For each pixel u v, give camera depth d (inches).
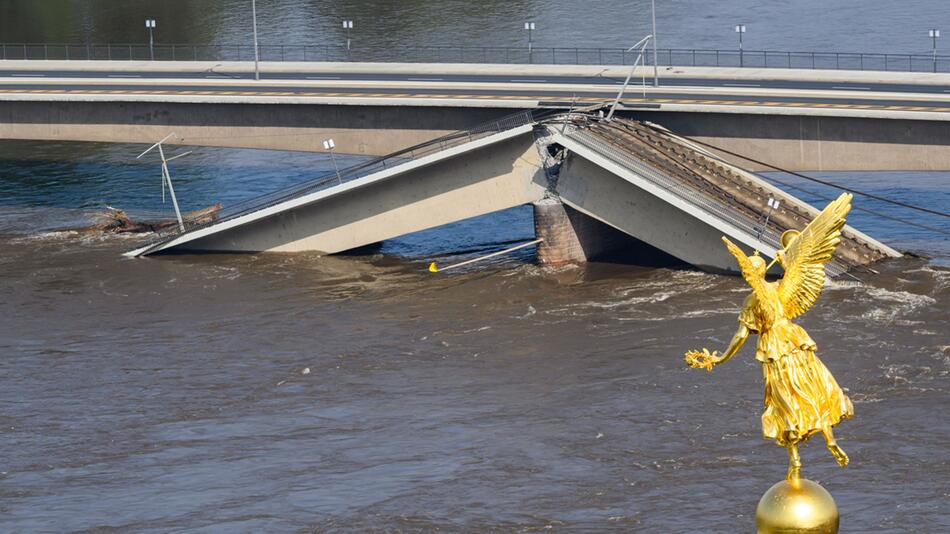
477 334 4685.0
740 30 7386.8
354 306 5108.3
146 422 3964.1
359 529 3110.2
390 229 5738.2
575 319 4785.9
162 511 3294.8
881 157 5605.3
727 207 5196.9
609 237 5669.3
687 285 5137.8
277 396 4151.1
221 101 6466.5
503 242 5989.2
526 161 5477.4
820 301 4741.6
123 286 5457.7
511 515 3149.6
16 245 6107.3
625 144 5433.1
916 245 5536.4
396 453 3607.3
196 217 6181.1
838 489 3184.1
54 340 4785.9
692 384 3988.7
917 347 4224.9
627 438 3602.4
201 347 4665.4
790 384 970.7
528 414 3855.8
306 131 6456.7
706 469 3366.1
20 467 3646.7
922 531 2938.0
